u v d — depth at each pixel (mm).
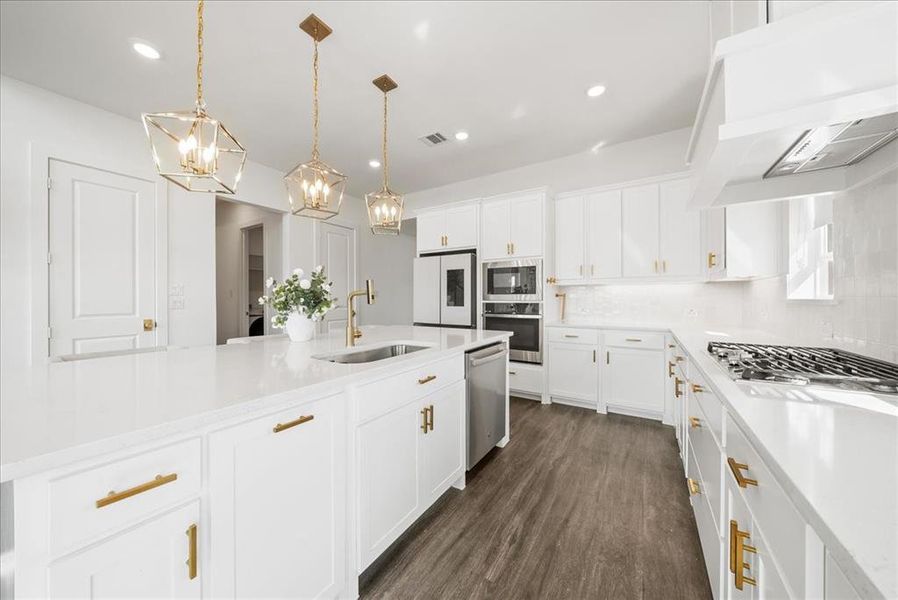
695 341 2020
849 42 811
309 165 1981
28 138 2406
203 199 3393
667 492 1914
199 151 1426
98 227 2729
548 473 2141
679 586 1302
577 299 3818
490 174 4336
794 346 1710
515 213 3680
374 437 1351
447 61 2209
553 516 1718
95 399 901
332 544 1179
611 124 3078
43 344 2449
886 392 947
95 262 2713
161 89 2488
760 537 719
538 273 3535
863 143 1112
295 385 1046
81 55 2121
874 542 385
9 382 1062
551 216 3666
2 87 2312
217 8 1771
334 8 1782
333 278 4805
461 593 1285
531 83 2451
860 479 516
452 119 2973
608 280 3336
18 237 2369
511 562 1428
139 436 708
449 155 3740
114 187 2811
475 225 3918
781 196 1489
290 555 1045
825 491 486
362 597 1274
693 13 1836
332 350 1716
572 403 3469
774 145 1118
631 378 3096
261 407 931
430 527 1646
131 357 1511
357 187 4824
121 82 2400
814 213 1838
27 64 2201
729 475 988
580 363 3340
